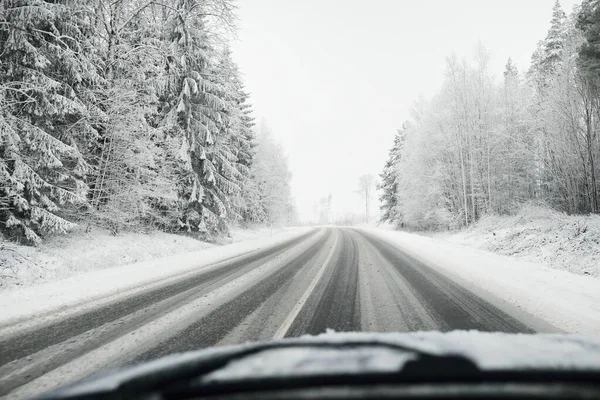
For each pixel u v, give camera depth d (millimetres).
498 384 1173
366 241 18500
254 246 15547
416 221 30250
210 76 17141
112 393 1312
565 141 20359
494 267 9070
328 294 6012
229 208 19281
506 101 24234
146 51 14938
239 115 25547
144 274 8008
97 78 11492
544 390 1129
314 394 1174
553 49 28672
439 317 4594
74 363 3244
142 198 14508
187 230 17141
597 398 1120
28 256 8516
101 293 6098
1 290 6418
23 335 3996
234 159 19516
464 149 25203
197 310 5031
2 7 8516
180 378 1355
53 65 9969
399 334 2064
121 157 13742
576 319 4461
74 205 11812
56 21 10273
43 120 9969
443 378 1177
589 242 10812
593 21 16125
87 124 11633
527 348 1642
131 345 3682
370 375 1207
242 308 5125
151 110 14430
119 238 13055
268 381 1229
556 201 22984
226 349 1831
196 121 16625
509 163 23812
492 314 4727
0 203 8758
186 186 16922
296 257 11359
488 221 21000
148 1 15984
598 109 18656
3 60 9078
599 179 19172
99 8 14031
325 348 1680
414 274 8055
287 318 4598
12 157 8695
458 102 24844
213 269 8852
